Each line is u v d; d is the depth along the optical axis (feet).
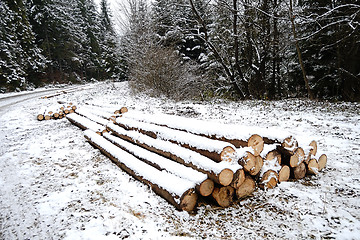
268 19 42.60
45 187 12.87
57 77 106.11
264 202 10.12
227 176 9.53
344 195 10.31
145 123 17.29
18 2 82.28
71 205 10.85
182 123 14.52
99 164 16.03
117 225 9.14
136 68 54.54
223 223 8.98
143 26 58.54
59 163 16.46
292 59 47.44
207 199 10.64
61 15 102.78
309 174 12.42
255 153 10.47
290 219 8.93
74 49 120.47
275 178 11.07
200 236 8.31
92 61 137.18
